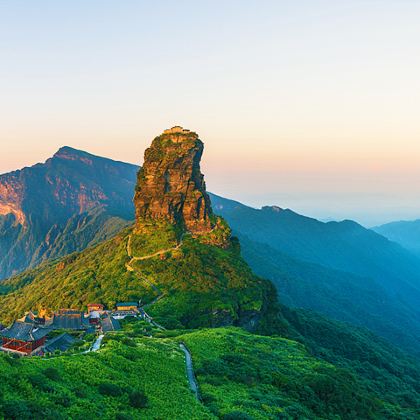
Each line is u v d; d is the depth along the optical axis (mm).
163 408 56875
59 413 43312
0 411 39875
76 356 65562
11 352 96062
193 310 152125
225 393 72500
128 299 158250
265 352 107438
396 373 172500
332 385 90688
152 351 83312
